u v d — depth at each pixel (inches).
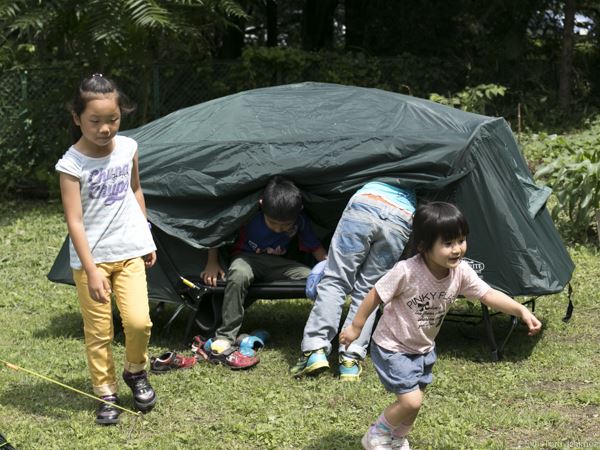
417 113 234.5
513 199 223.1
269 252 230.2
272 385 200.5
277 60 518.9
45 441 172.9
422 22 631.2
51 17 408.5
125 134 245.3
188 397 193.9
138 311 181.6
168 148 229.8
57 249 335.0
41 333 243.0
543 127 577.6
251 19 652.1
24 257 324.2
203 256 232.1
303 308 268.7
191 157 227.0
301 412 185.0
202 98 504.7
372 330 215.6
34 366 215.3
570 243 329.1
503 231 218.2
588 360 216.7
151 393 186.9
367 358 219.6
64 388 201.0
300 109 239.1
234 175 223.9
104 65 436.1
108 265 182.1
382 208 212.1
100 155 179.2
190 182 225.6
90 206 179.6
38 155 448.5
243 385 201.2
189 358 214.2
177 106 496.7
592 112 601.0
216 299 230.2
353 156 221.8
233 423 178.5
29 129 446.0
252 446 170.4
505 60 619.2
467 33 635.5
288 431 175.0
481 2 623.2
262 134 230.1
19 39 504.7
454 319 252.2
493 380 203.2
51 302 272.7
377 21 639.1
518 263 217.5
